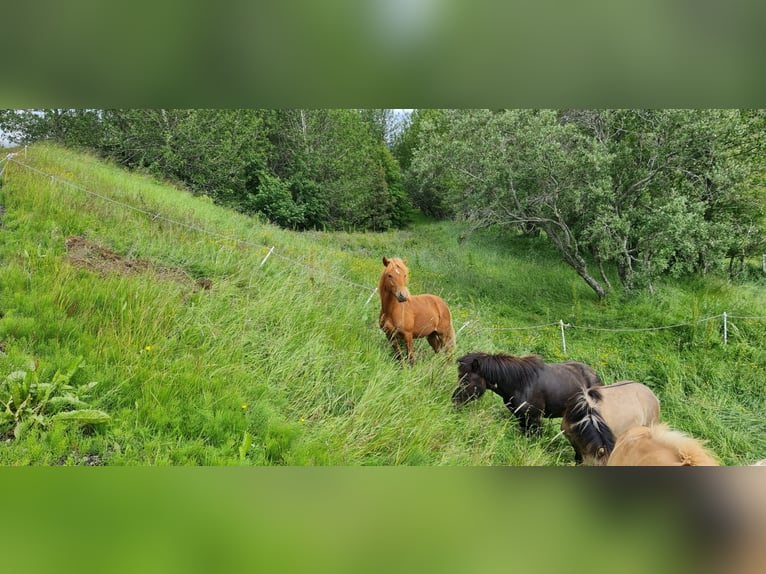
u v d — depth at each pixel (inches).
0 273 179.6
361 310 233.3
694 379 241.6
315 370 175.9
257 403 151.9
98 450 123.6
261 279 230.2
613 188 329.1
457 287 343.0
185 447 127.6
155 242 239.9
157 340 168.1
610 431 143.2
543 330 291.1
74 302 175.2
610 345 274.8
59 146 362.0
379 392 170.4
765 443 197.9
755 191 326.3
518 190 341.1
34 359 145.4
